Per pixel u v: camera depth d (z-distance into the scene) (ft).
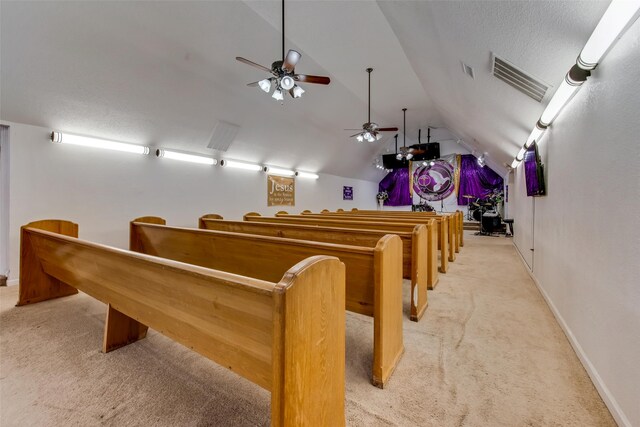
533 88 7.06
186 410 4.30
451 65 8.96
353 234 7.56
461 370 5.27
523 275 11.80
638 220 3.59
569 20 4.22
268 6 9.91
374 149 31.22
